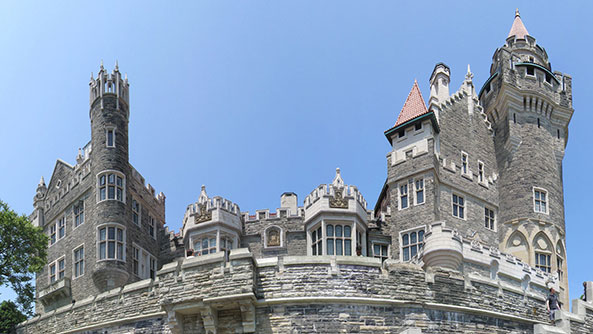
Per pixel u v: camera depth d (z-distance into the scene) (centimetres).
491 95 5869
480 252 4312
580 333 3922
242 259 3356
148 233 5231
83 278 4844
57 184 5572
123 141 5053
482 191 5359
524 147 5600
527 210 5394
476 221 5216
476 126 5597
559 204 5603
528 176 5494
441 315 3522
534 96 5744
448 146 5269
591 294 4491
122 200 4888
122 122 5091
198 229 4978
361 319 3350
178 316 3406
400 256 4884
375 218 5056
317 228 4866
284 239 5006
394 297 3441
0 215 4616
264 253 5006
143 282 3697
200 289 3369
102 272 4656
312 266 3409
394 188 5081
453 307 3550
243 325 3303
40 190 5753
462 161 5328
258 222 5091
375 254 4959
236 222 5034
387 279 3462
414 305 3462
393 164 5134
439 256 4169
